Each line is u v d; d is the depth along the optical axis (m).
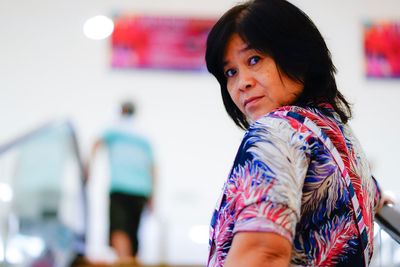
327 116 2.06
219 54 2.15
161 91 13.88
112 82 13.88
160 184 13.33
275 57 2.05
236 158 1.88
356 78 13.86
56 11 14.17
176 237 11.61
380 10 14.26
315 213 1.86
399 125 13.61
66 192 10.76
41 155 9.41
